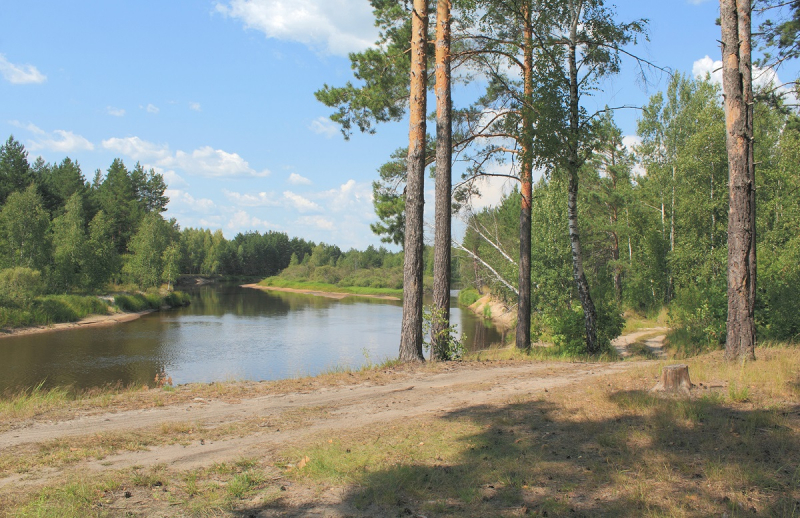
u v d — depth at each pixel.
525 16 14.95
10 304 35.47
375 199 18.11
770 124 28.05
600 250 41.16
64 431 6.28
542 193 27.97
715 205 28.30
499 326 38.25
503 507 4.00
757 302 15.03
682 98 32.47
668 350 17.75
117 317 43.06
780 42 14.55
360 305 62.22
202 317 45.38
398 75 16.17
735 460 4.69
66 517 3.76
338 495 4.34
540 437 5.78
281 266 149.62
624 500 4.02
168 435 6.18
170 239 88.06
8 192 61.00
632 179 37.25
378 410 7.49
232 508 4.09
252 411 7.43
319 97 16.53
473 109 17.47
